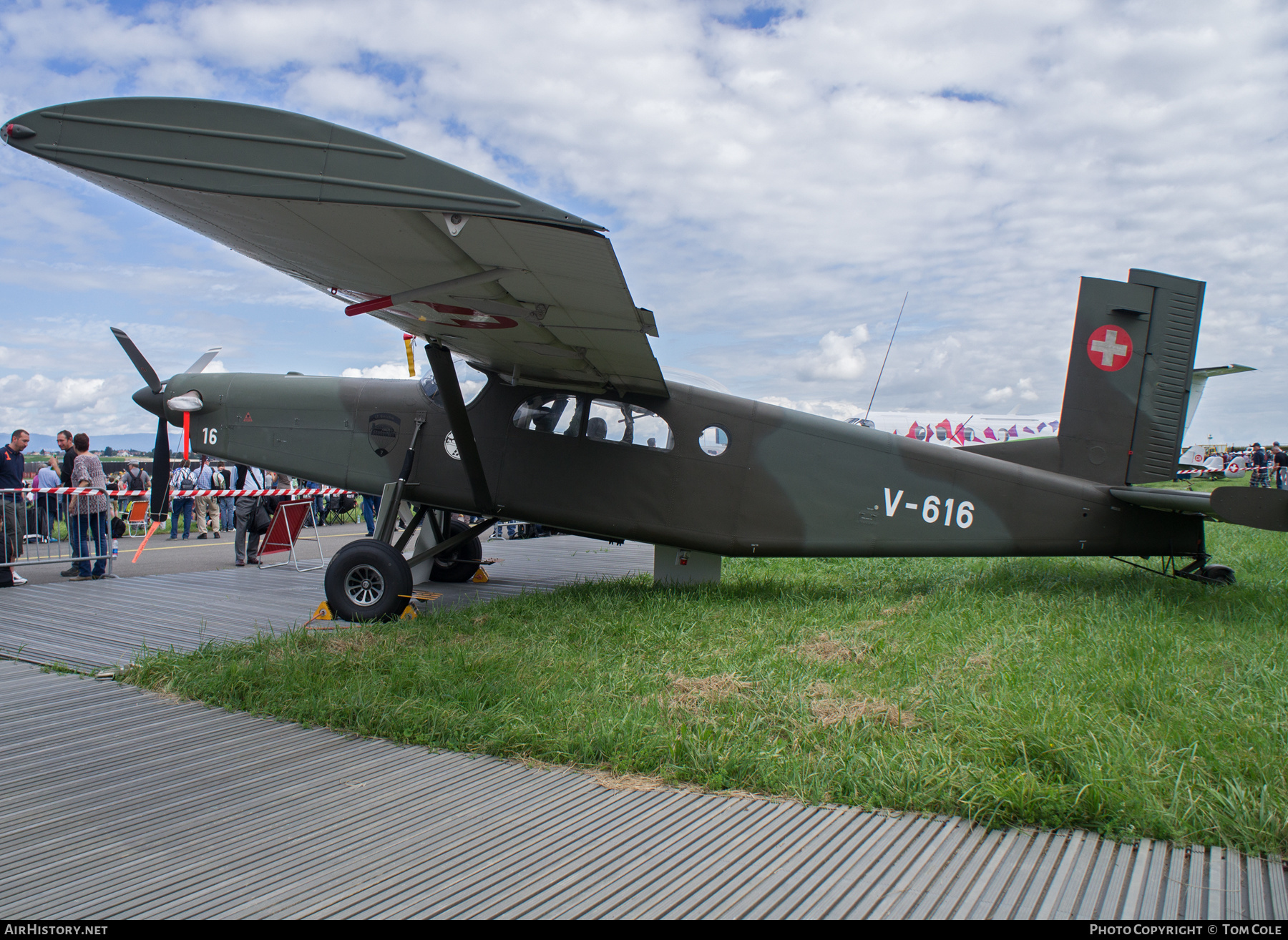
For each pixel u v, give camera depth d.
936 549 6.67
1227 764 2.67
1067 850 2.31
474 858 2.30
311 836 2.44
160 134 3.15
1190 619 5.31
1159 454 7.13
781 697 3.53
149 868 2.24
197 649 4.78
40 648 4.98
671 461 6.59
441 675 3.93
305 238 3.75
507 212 3.16
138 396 7.42
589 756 3.04
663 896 2.08
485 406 6.76
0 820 2.55
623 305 4.29
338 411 6.99
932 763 2.78
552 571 9.70
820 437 6.59
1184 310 7.15
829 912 2.00
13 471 8.25
